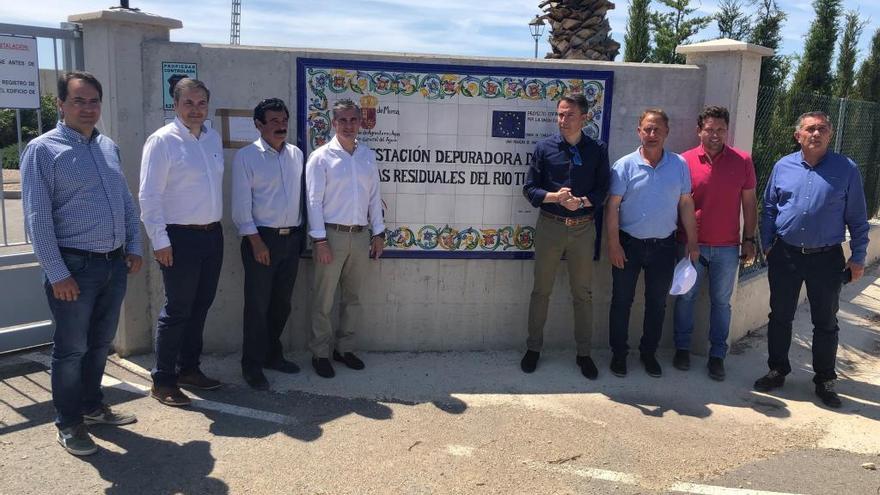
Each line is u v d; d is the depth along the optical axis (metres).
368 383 4.57
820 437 4.01
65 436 3.46
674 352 5.43
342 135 4.39
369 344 5.16
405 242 5.01
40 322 4.89
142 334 4.88
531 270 5.21
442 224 5.03
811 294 4.49
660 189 4.62
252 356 4.44
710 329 4.98
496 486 3.32
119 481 3.24
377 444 3.71
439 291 5.14
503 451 3.68
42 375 4.46
